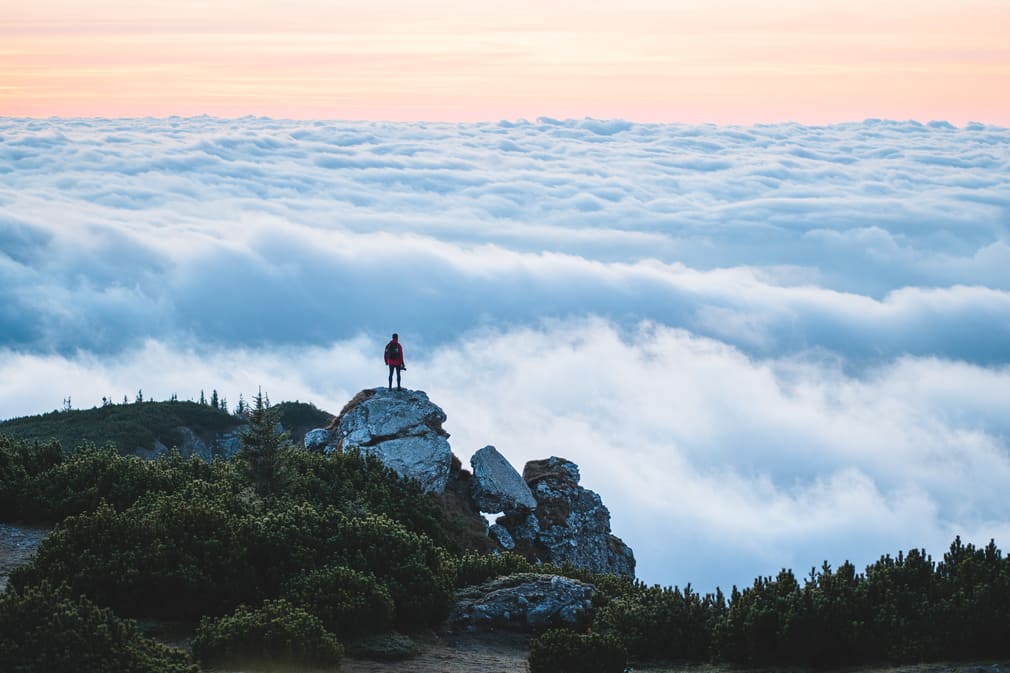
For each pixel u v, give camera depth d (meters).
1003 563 19.16
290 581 20.00
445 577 22.67
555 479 41.97
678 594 20.92
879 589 18.92
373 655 18.75
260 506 24.45
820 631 17.92
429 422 39.69
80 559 19.33
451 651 19.97
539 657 17.28
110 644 14.62
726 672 18.28
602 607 22.47
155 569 19.38
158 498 23.02
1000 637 16.86
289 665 16.95
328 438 40.16
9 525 24.27
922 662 17.08
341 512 24.52
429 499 32.44
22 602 14.64
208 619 18.03
